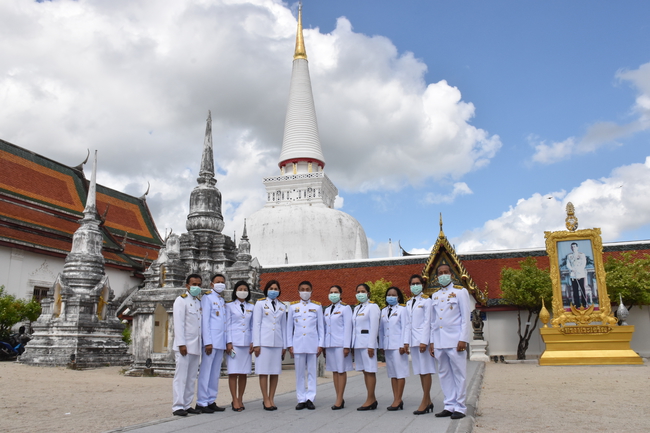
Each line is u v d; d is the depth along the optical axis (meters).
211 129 23.80
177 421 8.62
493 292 30.86
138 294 18.47
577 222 25.41
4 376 16.61
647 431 7.65
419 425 8.21
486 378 16.95
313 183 57.22
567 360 23.30
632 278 25.86
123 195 55.28
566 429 7.82
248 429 7.88
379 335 10.82
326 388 14.34
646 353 27.55
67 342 22.09
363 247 55.12
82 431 7.99
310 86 63.22
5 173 40.19
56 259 39.09
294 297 35.28
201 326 10.16
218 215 22.86
